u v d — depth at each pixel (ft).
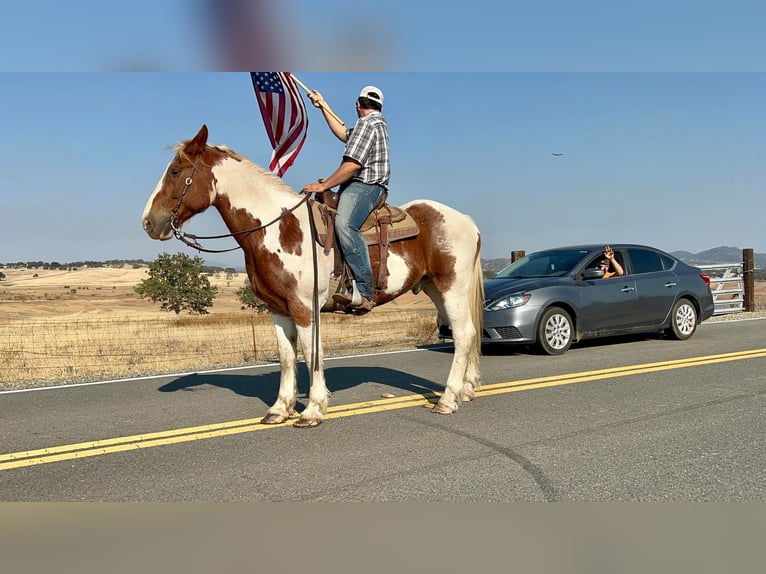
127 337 64.34
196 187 17.22
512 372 26.63
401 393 22.75
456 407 19.57
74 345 56.24
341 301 18.38
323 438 16.80
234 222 17.75
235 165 17.83
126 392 24.36
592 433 16.80
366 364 30.14
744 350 31.32
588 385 23.31
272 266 17.67
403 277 19.16
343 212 17.92
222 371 29.40
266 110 25.39
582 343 36.52
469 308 20.44
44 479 13.96
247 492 12.84
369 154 18.10
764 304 60.75
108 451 16.08
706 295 37.58
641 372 25.71
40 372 35.50
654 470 13.69
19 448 16.61
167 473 14.17
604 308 33.45
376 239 18.52
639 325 34.91
